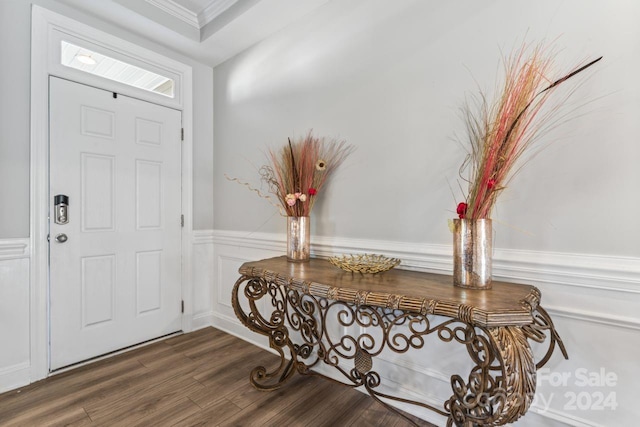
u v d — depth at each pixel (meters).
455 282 1.26
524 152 1.32
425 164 1.60
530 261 1.30
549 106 1.27
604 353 1.17
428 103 1.58
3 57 1.80
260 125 2.47
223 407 1.65
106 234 2.25
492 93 1.39
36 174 1.92
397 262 1.59
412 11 1.64
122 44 2.31
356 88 1.87
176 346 2.42
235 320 2.65
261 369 1.88
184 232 2.71
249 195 2.56
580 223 1.21
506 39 1.36
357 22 1.87
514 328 0.98
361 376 1.48
